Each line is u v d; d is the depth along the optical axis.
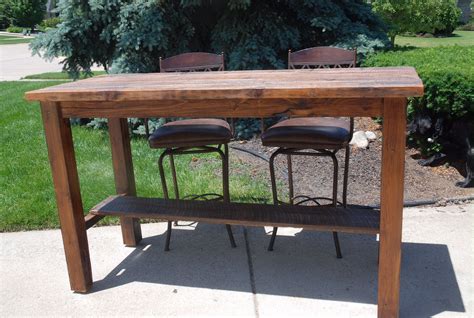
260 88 1.97
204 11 5.47
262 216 2.42
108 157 4.50
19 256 2.88
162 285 2.53
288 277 2.55
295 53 3.17
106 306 2.36
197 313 2.27
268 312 2.25
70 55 5.05
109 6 4.91
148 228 3.23
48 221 3.29
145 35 4.91
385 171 1.96
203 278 2.58
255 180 3.83
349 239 2.96
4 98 7.70
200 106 2.14
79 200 2.44
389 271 2.06
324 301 2.32
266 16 5.18
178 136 2.77
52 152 2.33
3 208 3.44
